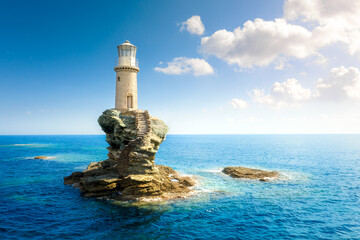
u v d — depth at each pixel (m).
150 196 29.47
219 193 32.50
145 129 32.16
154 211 25.16
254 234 20.39
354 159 76.06
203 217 23.97
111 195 29.94
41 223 21.92
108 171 34.16
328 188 36.19
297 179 42.50
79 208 25.86
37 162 65.12
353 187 37.00
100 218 23.17
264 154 92.06
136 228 21.05
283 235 20.25
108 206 26.41
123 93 37.62
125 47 38.06
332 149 122.44
